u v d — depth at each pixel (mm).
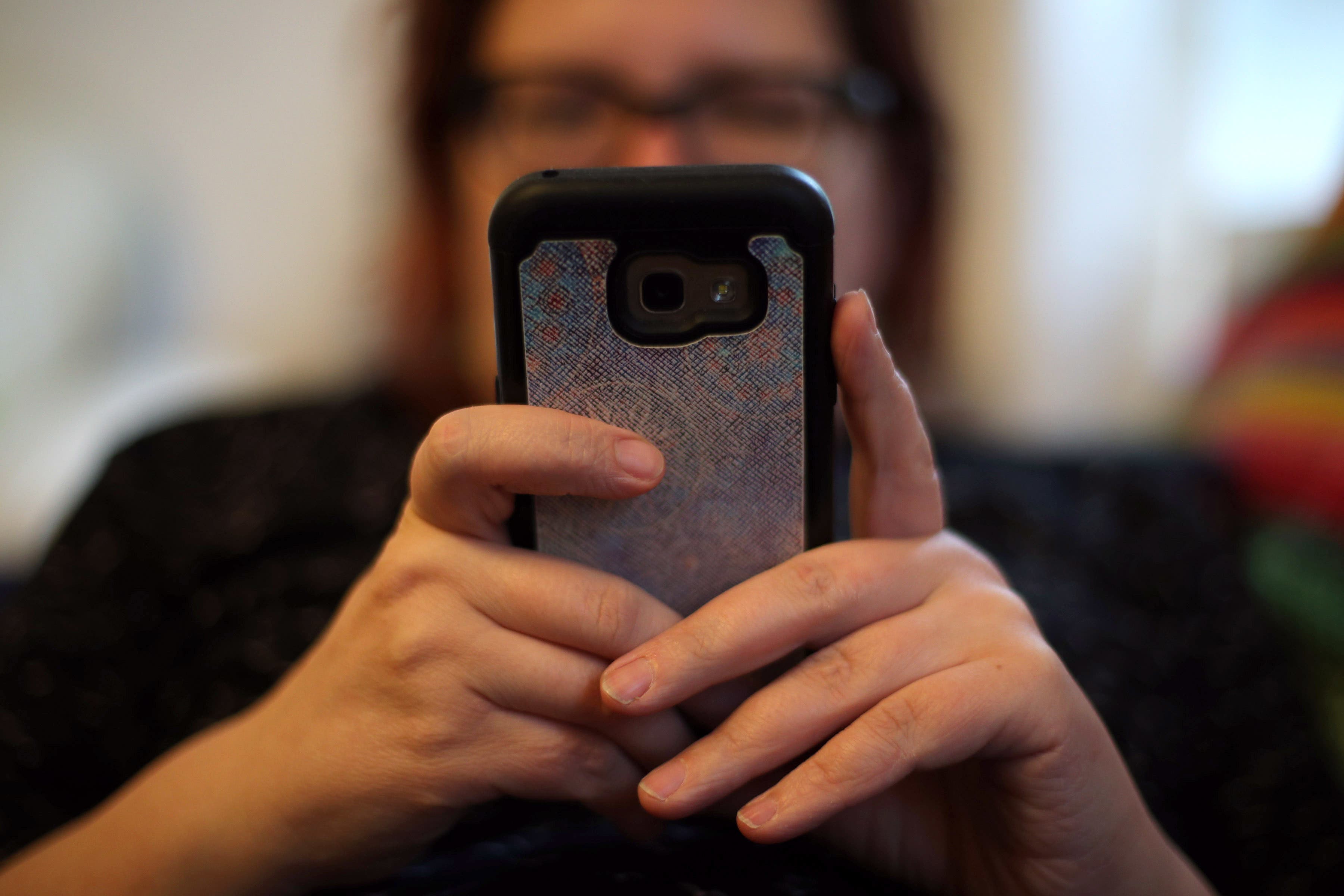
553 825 417
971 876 356
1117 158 997
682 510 329
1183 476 656
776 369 322
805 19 559
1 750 490
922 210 650
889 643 322
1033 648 325
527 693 322
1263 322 695
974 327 1023
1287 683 543
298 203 1187
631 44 531
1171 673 543
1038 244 1012
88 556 573
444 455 312
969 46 982
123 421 1039
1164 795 493
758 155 559
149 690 542
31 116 1129
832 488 330
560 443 308
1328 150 929
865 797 310
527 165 565
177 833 353
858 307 316
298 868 345
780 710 316
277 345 1223
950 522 596
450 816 337
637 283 318
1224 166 985
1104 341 1023
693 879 351
